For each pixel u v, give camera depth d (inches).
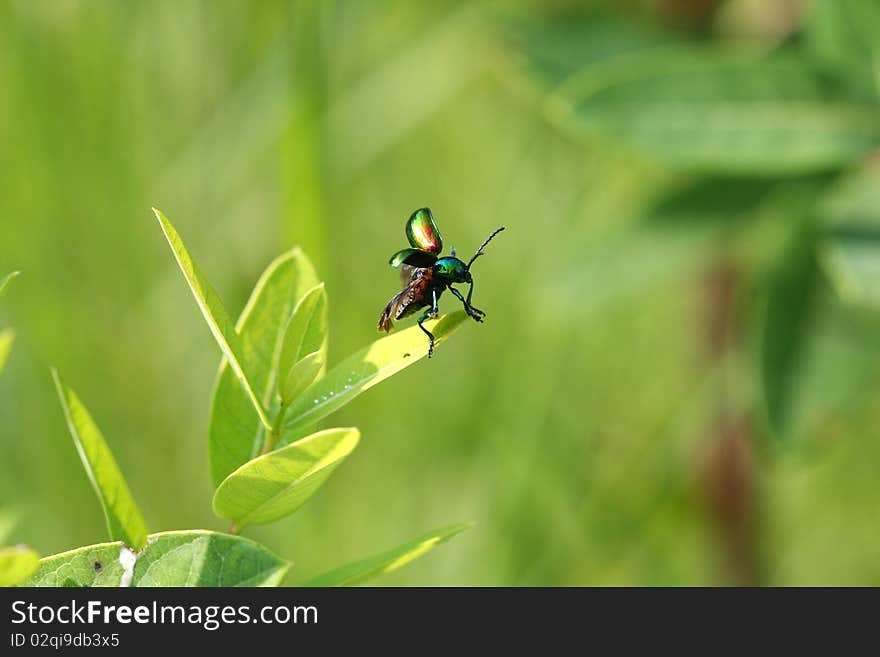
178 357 30.3
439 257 17.4
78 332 29.4
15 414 28.1
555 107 24.4
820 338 22.8
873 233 21.6
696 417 29.0
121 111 30.4
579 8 25.9
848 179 22.1
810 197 22.5
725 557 29.1
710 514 28.9
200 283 16.1
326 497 28.8
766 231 24.4
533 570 29.6
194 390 30.3
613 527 30.0
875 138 20.7
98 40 30.1
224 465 16.7
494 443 30.3
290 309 16.9
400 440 30.4
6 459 27.6
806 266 22.8
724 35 25.0
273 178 29.7
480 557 29.6
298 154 25.5
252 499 16.1
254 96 29.8
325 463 15.9
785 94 20.7
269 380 16.8
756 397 23.2
